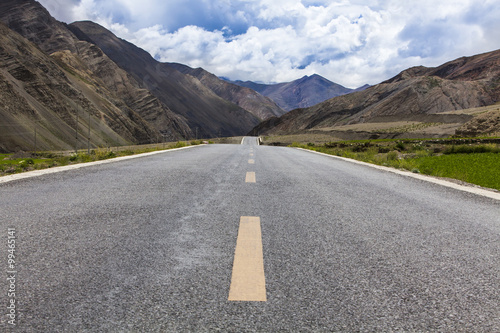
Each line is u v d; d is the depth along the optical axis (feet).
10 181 19.97
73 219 11.50
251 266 7.63
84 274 7.00
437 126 385.50
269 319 5.41
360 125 511.81
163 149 69.97
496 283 7.11
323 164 38.50
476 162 47.80
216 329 5.07
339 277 7.17
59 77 608.19
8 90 465.06
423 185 22.99
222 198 15.99
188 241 9.37
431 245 9.66
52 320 5.22
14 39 589.73
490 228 11.92
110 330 4.98
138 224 11.06
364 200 16.60
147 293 6.23
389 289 6.66
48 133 468.75
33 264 7.47
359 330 5.13
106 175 23.57
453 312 5.81
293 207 14.38
